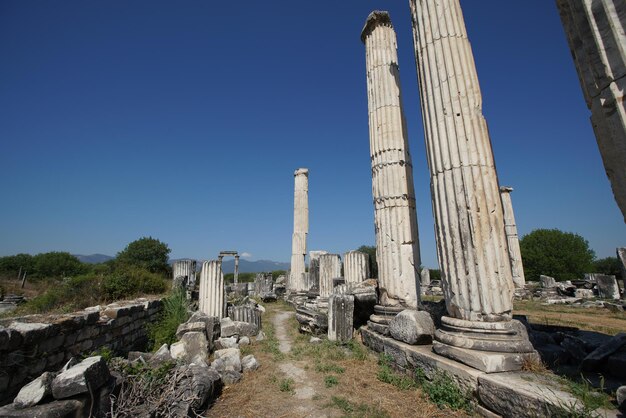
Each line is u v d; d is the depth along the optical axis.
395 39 10.03
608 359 4.55
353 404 5.02
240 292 27.89
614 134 3.00
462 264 5.41
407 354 6.10
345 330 9.14
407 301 8.04
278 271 46.94
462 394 4.61
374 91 9.58
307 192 25.91
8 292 19.14
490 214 5.41
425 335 6.33
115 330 8.01
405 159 9.02
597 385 4.12
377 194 9.00
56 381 3.52
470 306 5.24
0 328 4.61
